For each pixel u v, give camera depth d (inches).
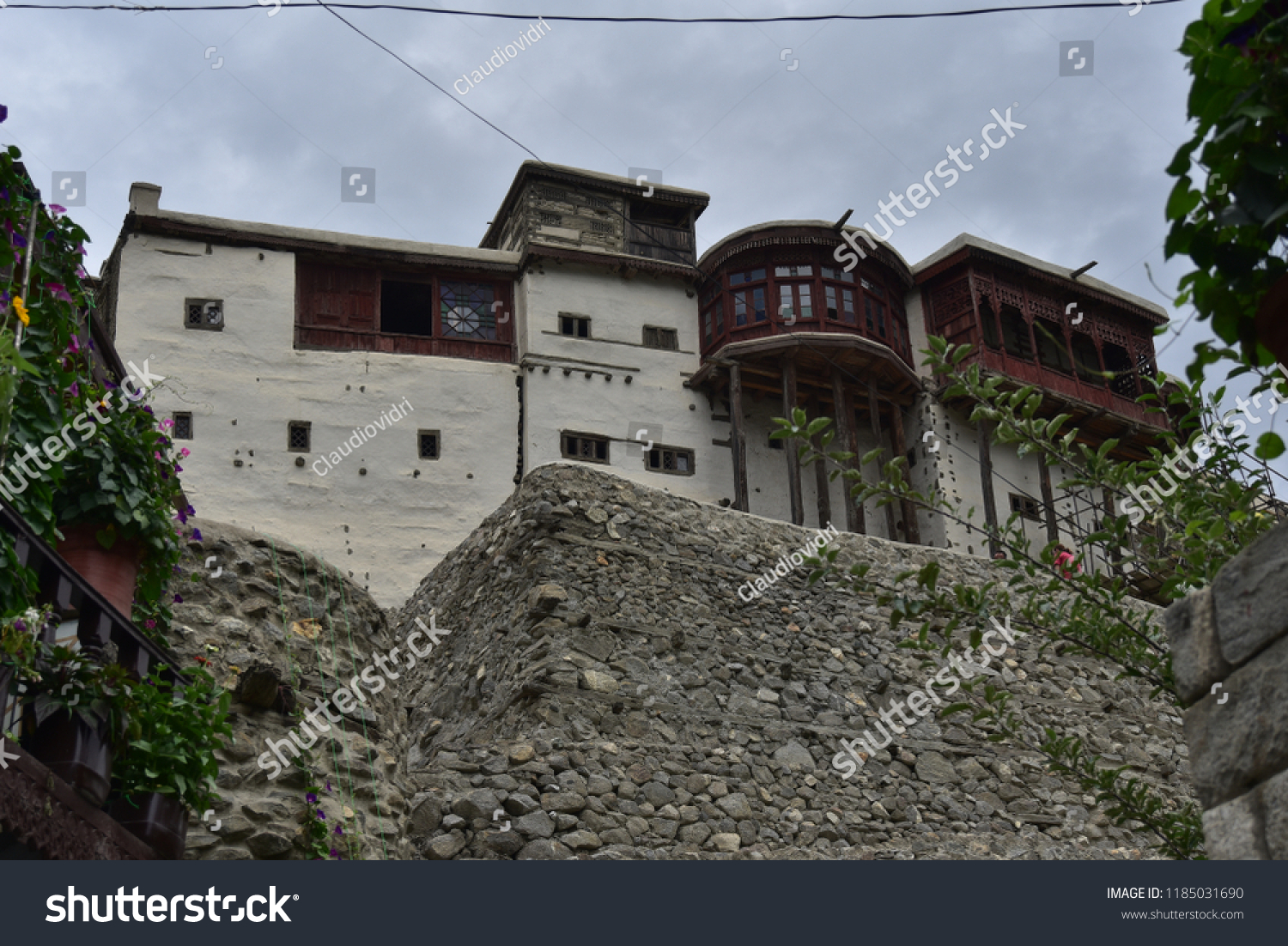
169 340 992.2
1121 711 639.8
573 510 574.9
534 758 462.3
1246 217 134.3
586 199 1152.8
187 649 361.4
